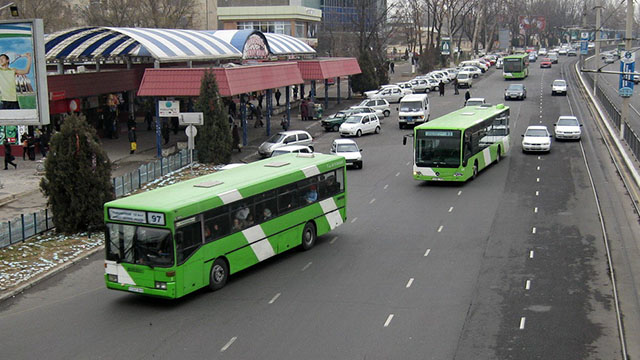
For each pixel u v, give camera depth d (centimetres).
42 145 3959
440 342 1488
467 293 1803
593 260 2061
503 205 2819
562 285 1844
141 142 4697
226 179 2092
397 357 1416
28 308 1806
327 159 2433
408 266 2056
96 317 1716
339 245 2323
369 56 7738
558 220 2552
